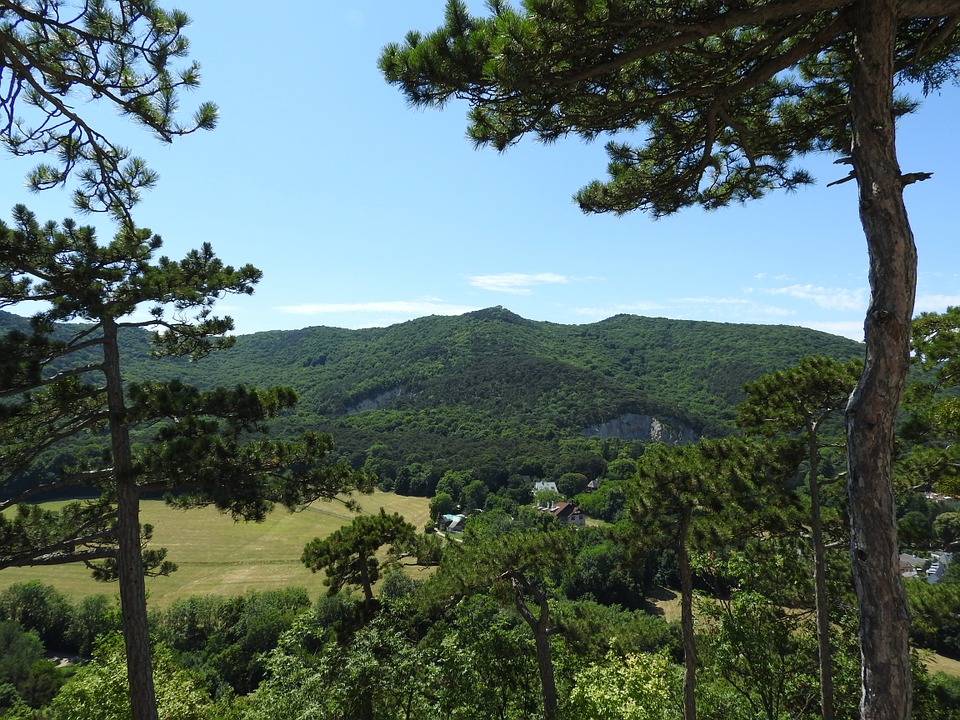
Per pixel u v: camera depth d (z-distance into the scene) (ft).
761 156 20.48
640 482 34.55
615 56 14.92
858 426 12.59
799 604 41.22
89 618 120.47
